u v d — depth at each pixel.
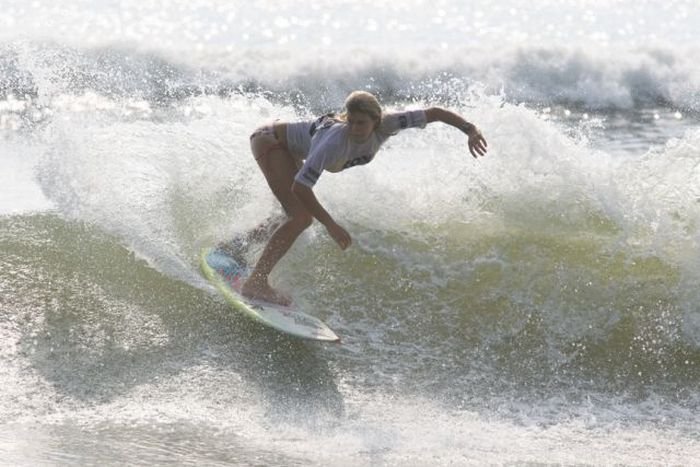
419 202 24.41
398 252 23.41
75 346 20.50
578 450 17.92
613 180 23.91
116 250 23.91
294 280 22.88
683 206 23.16
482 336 21.59
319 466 16.67
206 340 20.98
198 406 18.78
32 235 24.69
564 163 24.09
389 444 17.69
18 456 16.36
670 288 22.14
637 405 19.77
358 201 24.34
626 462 17.53
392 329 21.80
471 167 24.56
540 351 21.25
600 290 22.19
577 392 20.14
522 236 23.53
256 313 21.23
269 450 17.23
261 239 23.19
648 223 23.22
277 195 21.75
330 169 20.80
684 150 24.17
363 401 19.36
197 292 22.47
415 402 19.45
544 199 23.97
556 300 22.14
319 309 22.22
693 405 19.80
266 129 22.00
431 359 20.95
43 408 18.36
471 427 18.61
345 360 20.73
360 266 23.17
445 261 23.12
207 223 24.56
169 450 17.02
